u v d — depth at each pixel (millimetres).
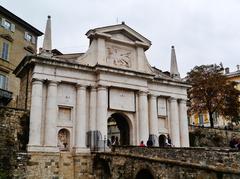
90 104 32750
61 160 29812
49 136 29453
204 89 46469
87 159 30641
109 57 34906
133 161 23922
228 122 57188
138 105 35344
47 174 28453
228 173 15734
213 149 17203
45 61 30656
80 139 31000
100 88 32781
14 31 43375
